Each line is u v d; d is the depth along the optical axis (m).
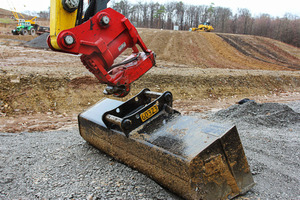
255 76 15.63
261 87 15.05
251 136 5.44
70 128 6.91
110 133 3.43
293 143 5.00
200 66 19.55
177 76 12.69
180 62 20.41
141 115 3.12
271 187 3.13
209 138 2.57
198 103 11.35
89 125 3.90
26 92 8.81
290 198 2.88
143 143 2.89
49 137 5.09
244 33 58.75
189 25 75.69
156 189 2.78
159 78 12.16
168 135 2.86
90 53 3.16
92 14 3.52
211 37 31.72
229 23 62.88
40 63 13.53
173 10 75.12
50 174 3.22
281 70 20.80
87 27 3.10
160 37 28.44
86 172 3.29
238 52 27.47
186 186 2.41
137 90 11.12
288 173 3.62
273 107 7.43
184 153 2.48
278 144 4.93
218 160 2.51
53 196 2.68
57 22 2.92
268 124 6.49
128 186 2.89
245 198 2.74
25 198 2.65
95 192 2.78
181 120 3.06
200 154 2.39
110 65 3.47
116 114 3.44
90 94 9.86
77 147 4.22
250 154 4.34
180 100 11.49
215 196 2.51
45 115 8.27
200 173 2.40
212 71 15.12
